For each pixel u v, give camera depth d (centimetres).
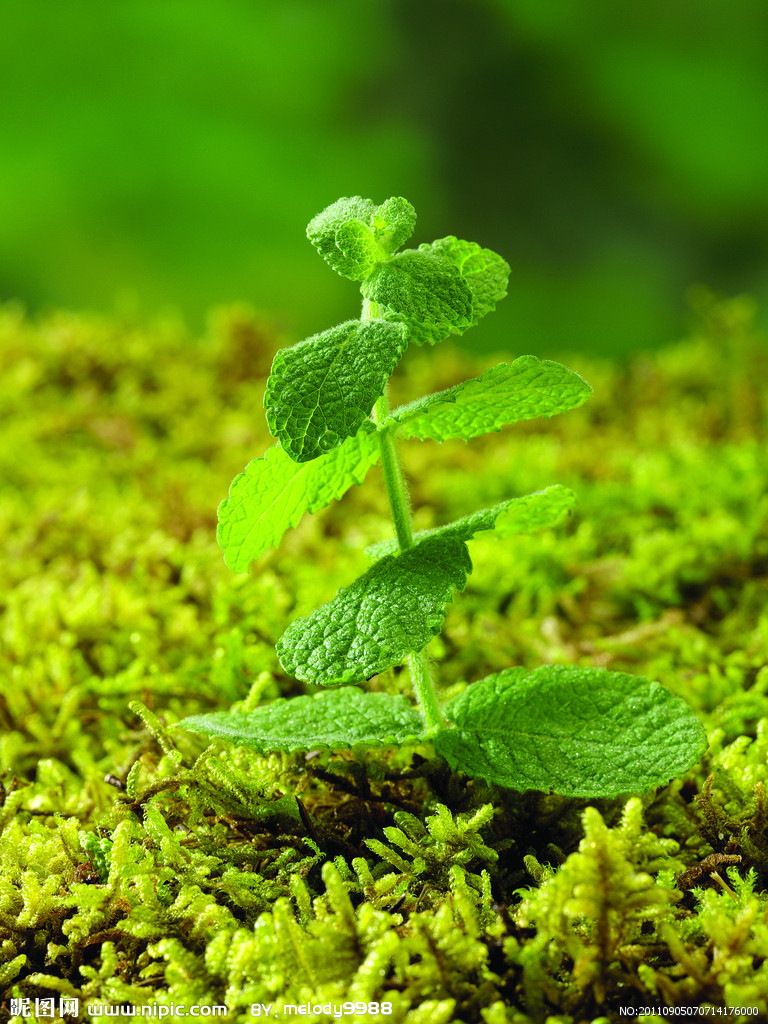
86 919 56
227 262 268
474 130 302
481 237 287
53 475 80
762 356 97
